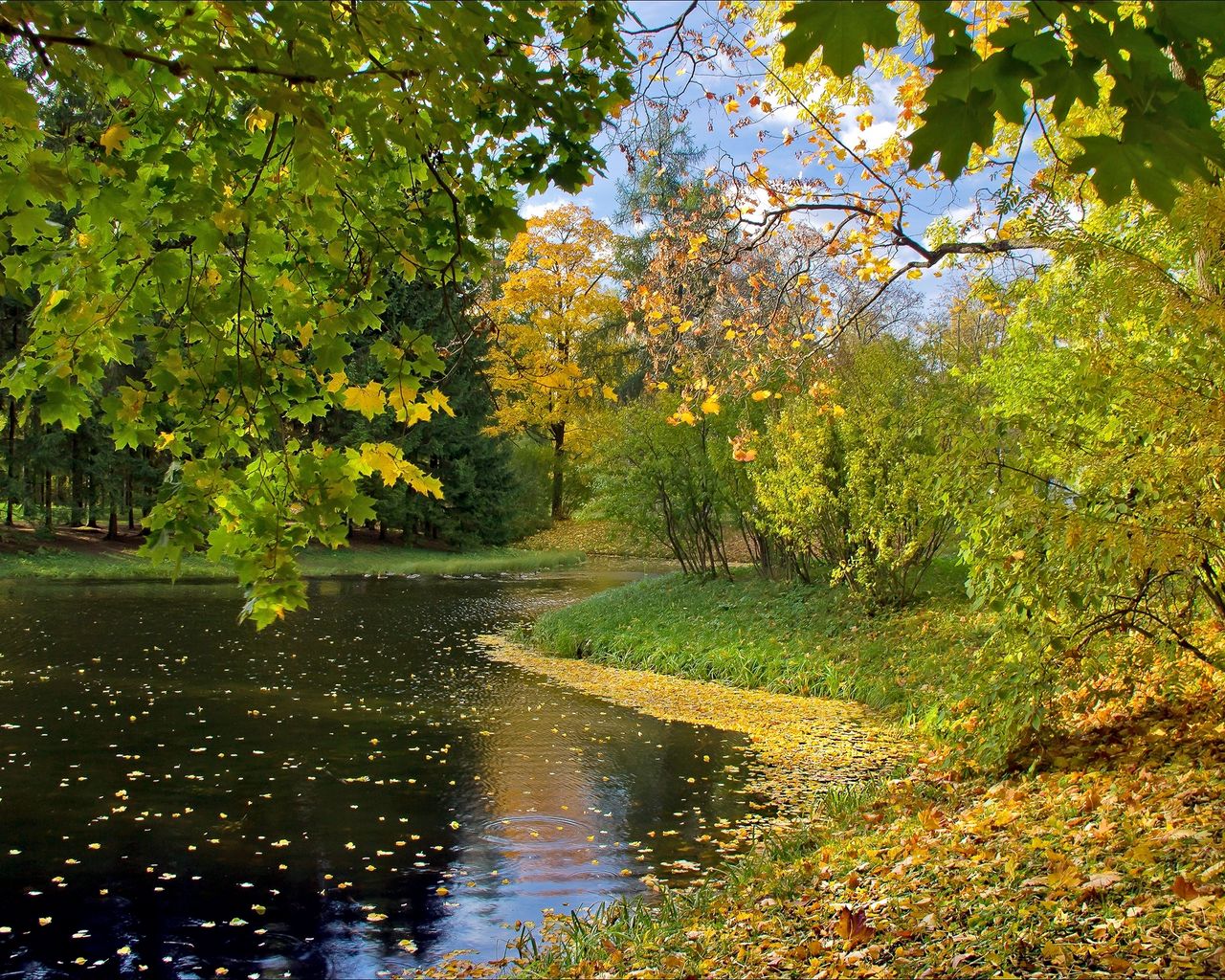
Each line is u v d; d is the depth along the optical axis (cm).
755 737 888
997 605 558
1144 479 479
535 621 1717
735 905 461
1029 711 566
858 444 1257
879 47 139
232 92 249
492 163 355
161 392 307
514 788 725
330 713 961
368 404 324
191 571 2283
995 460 553
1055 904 347
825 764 795
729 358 855
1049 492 553
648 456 1811
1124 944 306
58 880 533
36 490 2481
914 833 502
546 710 997
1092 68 148
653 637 1374
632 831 632
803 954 362
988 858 424
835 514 1320
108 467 2438
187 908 502
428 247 355
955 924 358
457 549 3266
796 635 1270
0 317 1894
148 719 908
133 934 471
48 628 1434
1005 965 309
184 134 318
